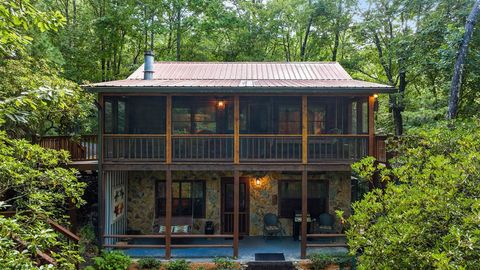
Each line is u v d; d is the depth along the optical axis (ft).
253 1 74.13
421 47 42.09
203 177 40.45
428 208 12.64
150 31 64.03
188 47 70.38
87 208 40.86
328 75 40.75
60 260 16.56
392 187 14.92
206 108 40.45
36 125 30.35
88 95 31.09
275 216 38.93
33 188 18.54
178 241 37.17
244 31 66.08
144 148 34.09
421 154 19.29
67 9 66.49
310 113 40.78
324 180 40.27
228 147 34.78
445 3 41.86
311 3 65.21
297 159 33.24
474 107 39.65
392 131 57.11
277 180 40.32
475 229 10.98
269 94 32.71
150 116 40.47
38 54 37.65
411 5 46.57
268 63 46.88
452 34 32.96
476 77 36.68
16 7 13.80
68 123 35.63
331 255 32.19
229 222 40.68
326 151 33.78
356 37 59.21
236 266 31.58
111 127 39.24
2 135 17.60
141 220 40.47
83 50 60.75
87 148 39.68
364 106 45.42
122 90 31.22
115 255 31.09
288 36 71.26
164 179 40.52
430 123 38.09
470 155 13.61
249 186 40.27
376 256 13.29
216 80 37.58
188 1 64.03
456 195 12.95
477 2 31.99
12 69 26.84
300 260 32.17
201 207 40.63
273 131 40.65
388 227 13.53
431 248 12.41
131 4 60.75
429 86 49.96
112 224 35.76
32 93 14.78
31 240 14.15
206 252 34.35
